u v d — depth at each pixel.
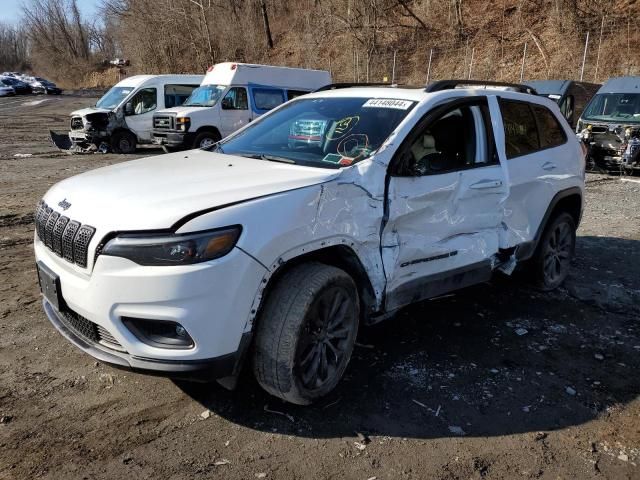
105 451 2.87
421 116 3.85
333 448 2.96
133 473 2.72
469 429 3.18
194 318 2.76
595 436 3.17
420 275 3.83
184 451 2.89
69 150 16.42
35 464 2.75
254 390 3.47
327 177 3.30
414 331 4.39
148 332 2.86
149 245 2.73
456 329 4.46
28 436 2.96
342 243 3.29
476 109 4.35
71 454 2.83
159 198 3.01
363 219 3.39
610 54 23.11
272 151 4.10
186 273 2.72
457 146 4.20
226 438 3.01
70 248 3.00
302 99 4.71
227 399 3.37
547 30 26.38
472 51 27.72
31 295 4.86
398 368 3.80
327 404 3.36
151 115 16.50
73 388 3.42
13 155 15.01
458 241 4.09
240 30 38.75
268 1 40.62
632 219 8.63
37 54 77.81
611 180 12.50
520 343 4.27
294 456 2.88
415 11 32.28
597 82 22.83
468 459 2.93
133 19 40.53
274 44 39.41
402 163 3.67
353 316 3.42
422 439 3.07
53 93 54.44
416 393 3.51
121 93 16.83
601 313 4.94
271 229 2.94
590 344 4.32
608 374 3.88
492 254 4.38
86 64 69.56
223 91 14.80
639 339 4.44
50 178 11.10
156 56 39.88
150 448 2.91
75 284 2.96
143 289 2.74
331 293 3.21
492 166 4.33
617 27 23.78
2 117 29.06
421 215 3.77
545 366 3.94
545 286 5.31
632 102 13.42
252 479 2.71
